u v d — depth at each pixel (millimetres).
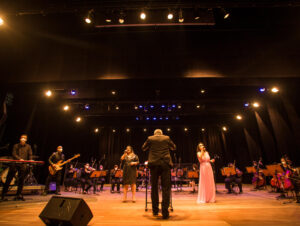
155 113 12406
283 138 8539
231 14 6297
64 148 11445
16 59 7246
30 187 5570
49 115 10352
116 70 7199
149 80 7320
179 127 15750
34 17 6215
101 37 7355
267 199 5000
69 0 5418
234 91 9727
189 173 7273
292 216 2988
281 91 8062
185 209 3635
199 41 7312
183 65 7164
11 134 8438
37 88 7914
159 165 3010
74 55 7355
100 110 12164
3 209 3699
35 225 2555
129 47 7395
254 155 11336
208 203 4398
